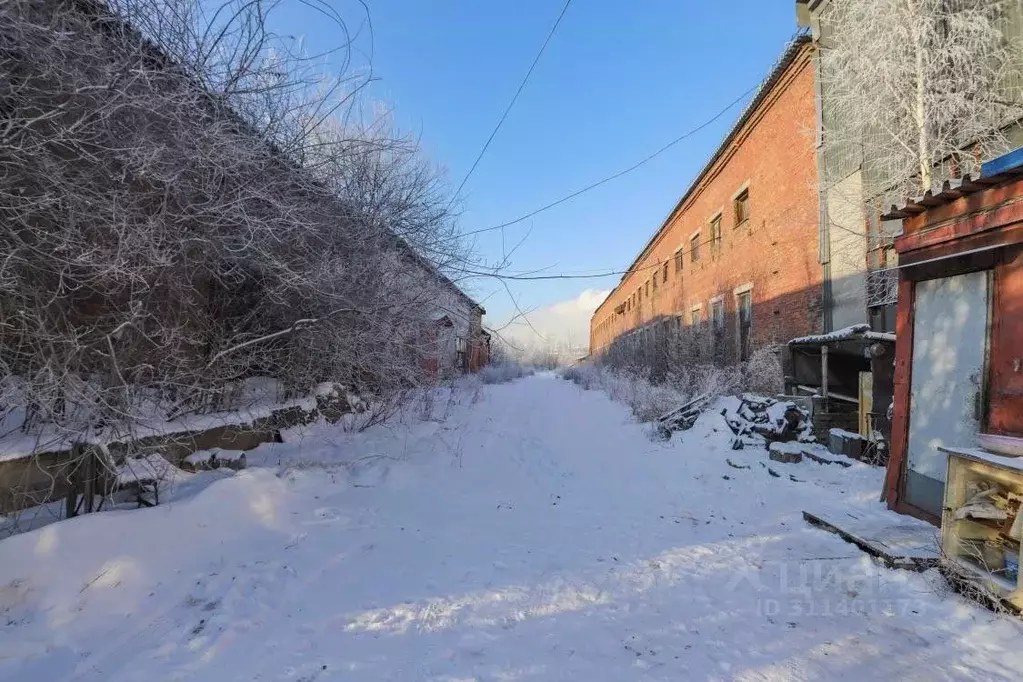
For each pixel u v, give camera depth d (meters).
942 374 4.51
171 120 4.21
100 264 3.68
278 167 5.76
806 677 2.54
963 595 3.25
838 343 7.80
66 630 2.85
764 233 13.27
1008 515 3.20
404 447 7.96
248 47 5.00
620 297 41.75
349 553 4.14
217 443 5.77
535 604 3.35
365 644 2.84
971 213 4.14
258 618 3.08
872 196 9.14
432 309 8.97
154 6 4.41
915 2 7.32
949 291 4.51
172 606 3.20
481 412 13.27
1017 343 3.81
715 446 8.34
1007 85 6.96
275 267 5.59
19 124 3.44
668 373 17.25
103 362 4.16
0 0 3.20
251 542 4.14
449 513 5.48
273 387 7.47
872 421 6.82
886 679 2.52
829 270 10.48
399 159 8.14
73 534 3.28
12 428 4.04
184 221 4.50
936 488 4.50
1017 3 6.86
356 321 7.29
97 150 3.89
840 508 5.14
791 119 11.87
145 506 4.07
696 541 4.56
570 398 20.73
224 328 5.94
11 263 3.46
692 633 2.98
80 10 4.12
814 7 10.70
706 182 17.97
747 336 14.80
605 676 2.55
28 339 3.73
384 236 7.80
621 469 7.96
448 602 3.36
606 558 4.17
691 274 20.34
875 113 8.12
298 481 5.65
